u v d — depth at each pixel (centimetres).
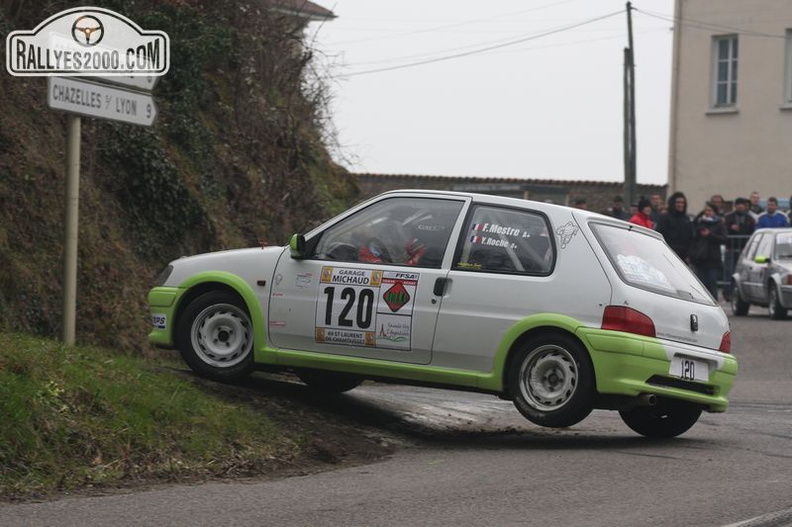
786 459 1258
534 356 1343
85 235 1941
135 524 916
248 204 2495
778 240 3578
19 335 1329
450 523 933
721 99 5984
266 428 1260
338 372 1434
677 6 6041
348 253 1442
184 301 1525
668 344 1339
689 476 1139
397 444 1344
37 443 1058
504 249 1380
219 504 993
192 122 2386
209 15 2656
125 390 1201
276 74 2838
